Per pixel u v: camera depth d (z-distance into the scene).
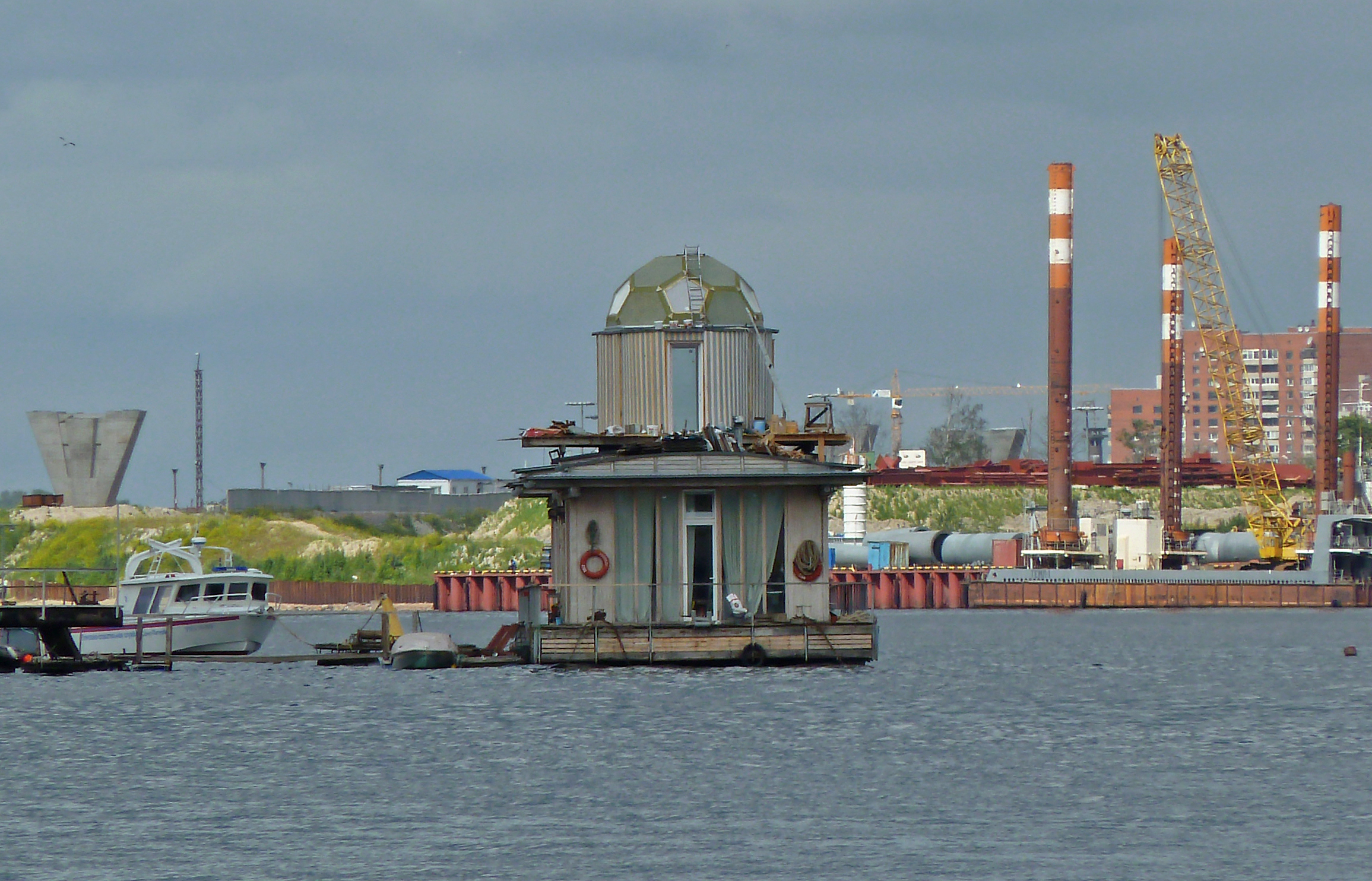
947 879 148.88
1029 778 196.25
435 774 198.25
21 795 187.12
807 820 172.50
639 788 189.00
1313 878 149.25
